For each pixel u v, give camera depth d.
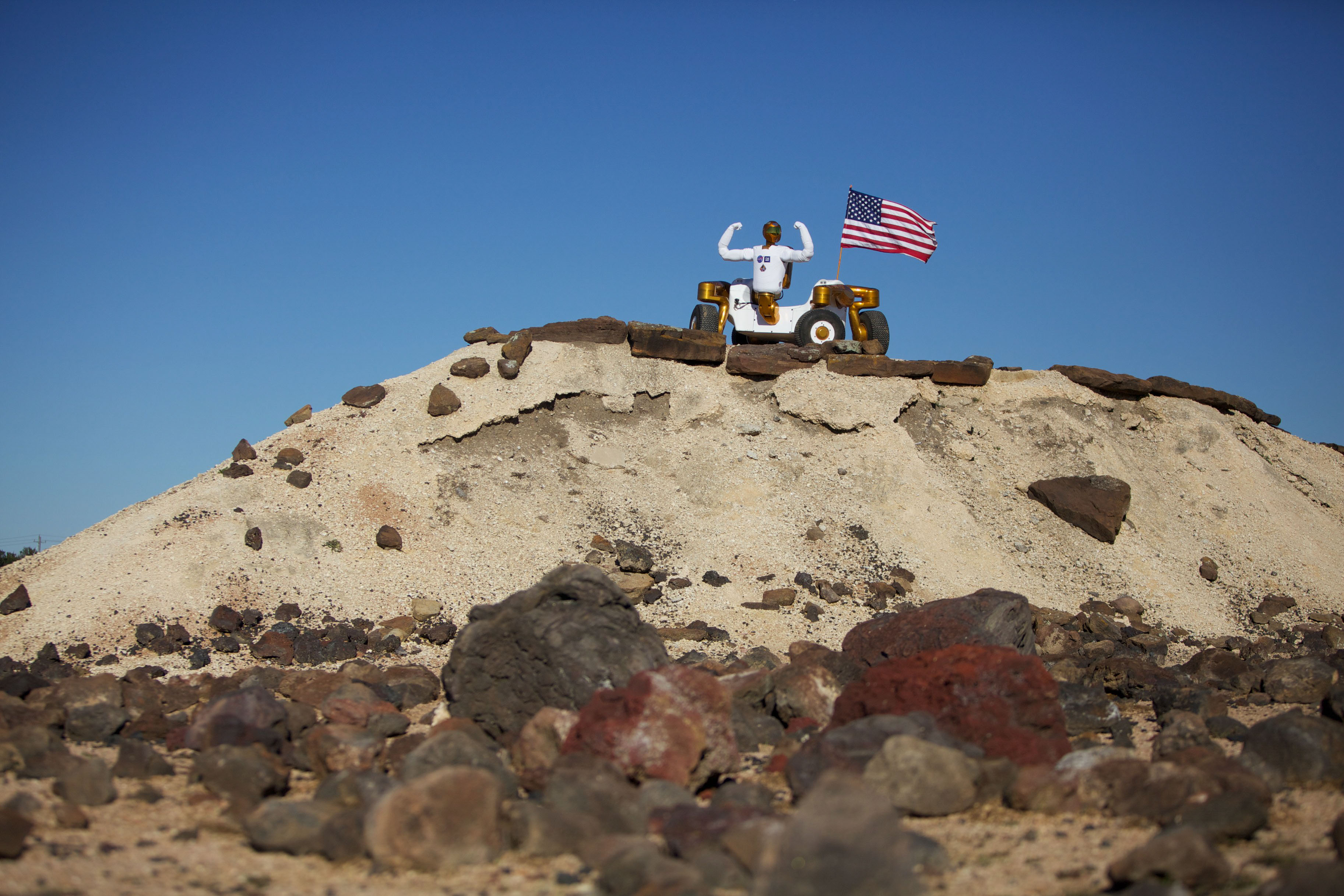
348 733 7.68
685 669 7.49
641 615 13.69
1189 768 6.54
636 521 16.03
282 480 15.53
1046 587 15.87
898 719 7.31
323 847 5.77
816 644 12.37
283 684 10.51
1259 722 9.20
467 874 5.46
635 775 6.76
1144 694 11.34
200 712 8.76
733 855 5.31
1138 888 4.84
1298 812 6.55
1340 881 4.49
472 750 6.91
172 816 6.56
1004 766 6.94
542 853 5.77
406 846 5.54
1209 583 16.91
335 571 14.13
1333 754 7.28
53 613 12.56
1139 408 21.00
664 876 5.01
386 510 15.31
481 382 17.73
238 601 13.26
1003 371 20.77
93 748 8.40
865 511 16.58
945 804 6.57
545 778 7.12
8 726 8.42
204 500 14.86
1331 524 19.55
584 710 7.28
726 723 7.30
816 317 20.09
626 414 18.16
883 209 20.03
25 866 5.32
